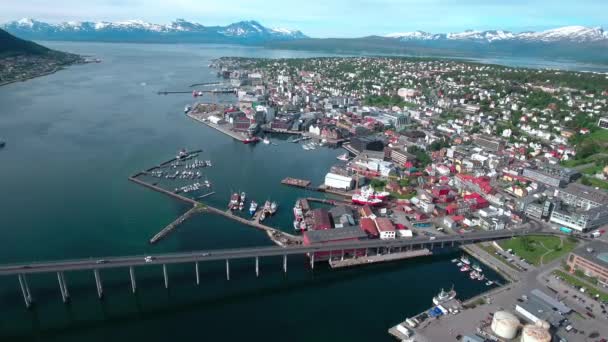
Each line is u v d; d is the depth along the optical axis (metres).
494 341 166.25
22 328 173.12
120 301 192.00
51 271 182.38
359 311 193.00
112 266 190.38
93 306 187.75
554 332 174.00
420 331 174.50
